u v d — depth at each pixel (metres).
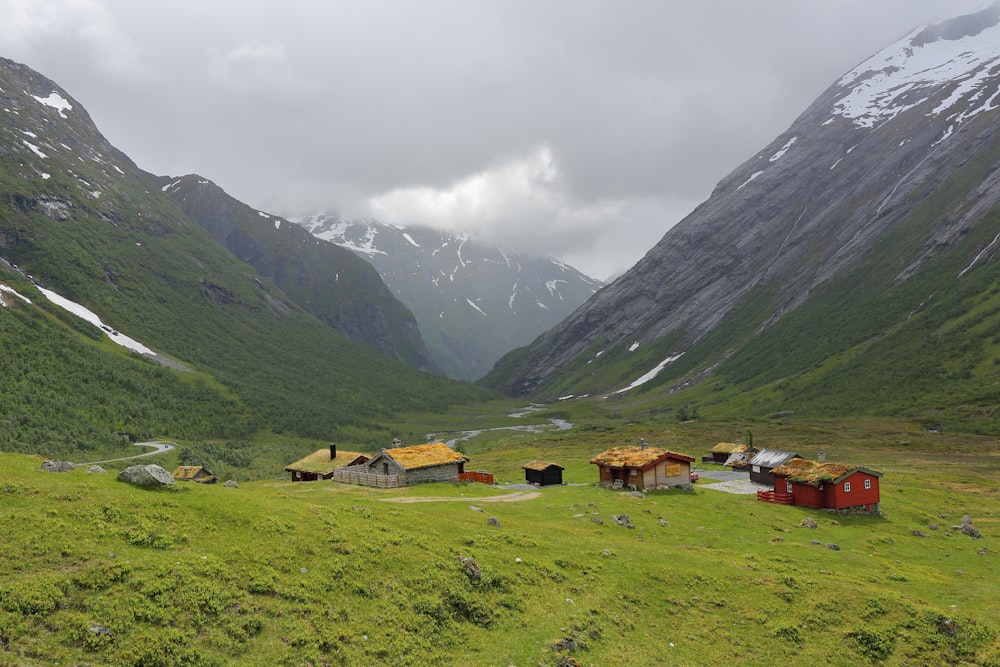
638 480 77.62
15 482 31.05
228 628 24.73
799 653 33.22
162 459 139.50
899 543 60.22
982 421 156.50
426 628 28.72
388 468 76.94
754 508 70.00
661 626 34.00
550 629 30.92
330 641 25.73
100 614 23.08
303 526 35.06
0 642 20.41
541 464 88.50
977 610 41.00
